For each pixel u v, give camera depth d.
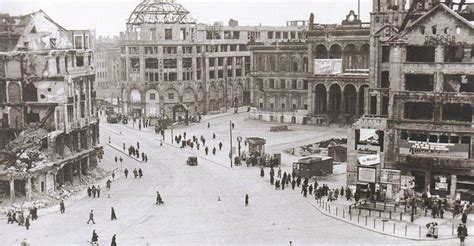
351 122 122.62
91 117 85.31
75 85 78.12
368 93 79.56
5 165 69.19
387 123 66.12
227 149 102.12
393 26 76.62
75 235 54.56
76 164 79.12
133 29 141.38
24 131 73.06
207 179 79.69
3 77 74.56
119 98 163.12
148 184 77.56
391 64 65.81
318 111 128.75
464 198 62.16
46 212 63.94
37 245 51.22
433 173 64.75
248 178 79.62
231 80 159.50
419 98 64.56
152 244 51.00
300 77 130.88
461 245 48.59
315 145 100.94
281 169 84.88
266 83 136.50
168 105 141.50
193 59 143.62
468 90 65.44
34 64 74.31
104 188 75.81
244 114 150.12
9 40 76.62
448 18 63.22
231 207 64.25
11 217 60.19
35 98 75.44
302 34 174.75
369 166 65.75
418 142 64.25
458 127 62.78
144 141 112.44
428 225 52.78
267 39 171.50
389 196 64.44
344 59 120.56
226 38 161.62
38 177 68.81
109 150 103.19
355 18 130.12
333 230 54.31
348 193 65.81
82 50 80.75
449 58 66.19
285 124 130.25
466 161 62.22
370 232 53.34
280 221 58.03
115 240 51.25
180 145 107.19
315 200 66.19
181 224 57.78
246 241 51.25
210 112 151.38
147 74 140.38
